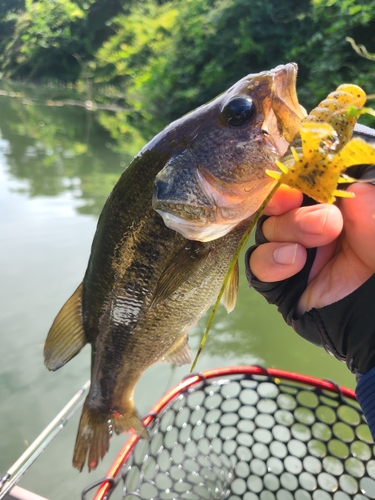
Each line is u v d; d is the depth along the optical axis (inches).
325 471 11.0
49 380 19.0
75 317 10.3
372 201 6.6
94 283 9.6
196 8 90.7
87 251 30.1
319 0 61.1
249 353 20.5
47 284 25.9
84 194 43.4
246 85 7.1
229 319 23.4
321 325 7.5
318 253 8.0
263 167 7.0
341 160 4.9
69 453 15.4
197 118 7.6
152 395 17.9
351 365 7.5
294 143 6.3
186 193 7.4
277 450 14.0
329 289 7.7
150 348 9.8
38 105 131.3
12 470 10.8
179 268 8.1
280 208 6.6
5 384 18.6
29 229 33.6
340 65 51.6
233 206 7.3
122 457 9.6
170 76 86.7
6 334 21.5
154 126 87.3
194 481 12.6
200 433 14.9
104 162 59.5
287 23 70.5
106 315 9.7
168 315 9.1
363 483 12.4
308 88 55.9
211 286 8.6
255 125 7.0
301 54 64.2
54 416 17.1
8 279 26.3
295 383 11.9
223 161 7.2
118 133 84.3
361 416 10.5
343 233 7.7
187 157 7.5
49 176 50.5
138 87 99.6
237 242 8.2
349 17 53.0
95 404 10.9
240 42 74.5
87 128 90.6
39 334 21.5
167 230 8.1
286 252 6.5
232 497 11.9
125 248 8.7
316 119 5.2
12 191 43.6
